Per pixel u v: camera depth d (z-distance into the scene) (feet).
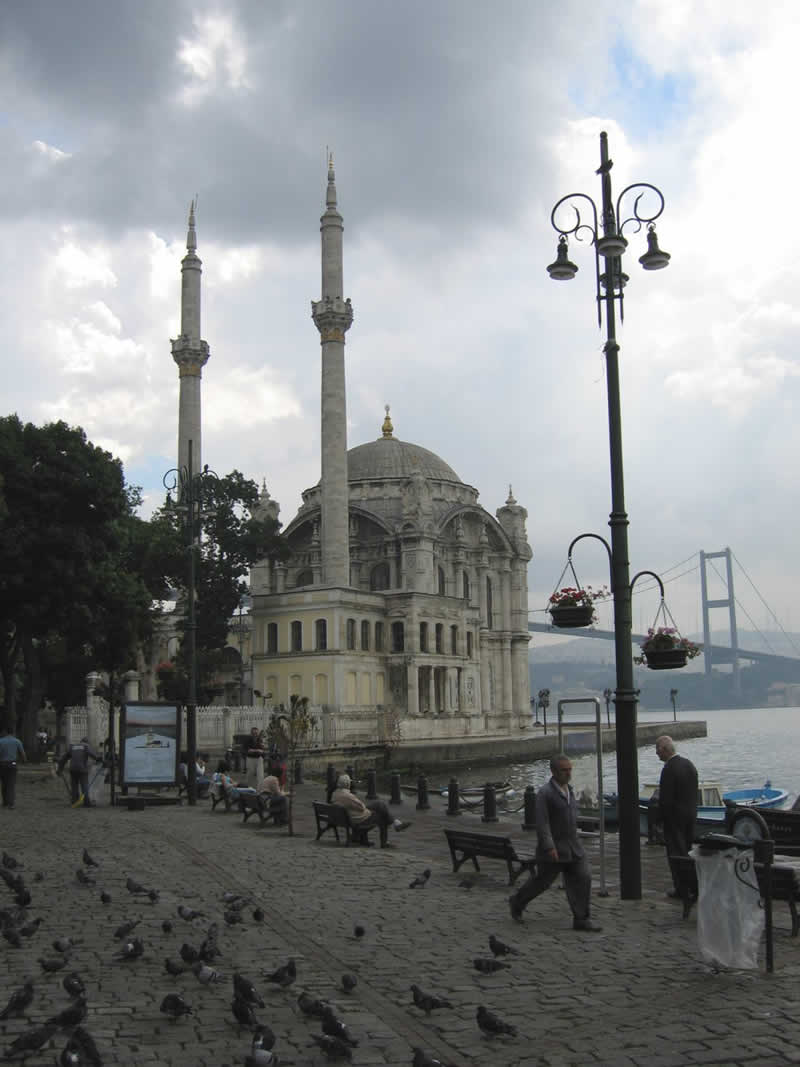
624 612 64.13
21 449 181.37
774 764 295.69
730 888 43.73
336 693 313.32
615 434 66.18
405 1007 39.24
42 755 198.18
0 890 62.39
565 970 44.68
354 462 416.87
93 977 42.60
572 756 69.15
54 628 188.03
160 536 285.23
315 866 74.95
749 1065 33.37
